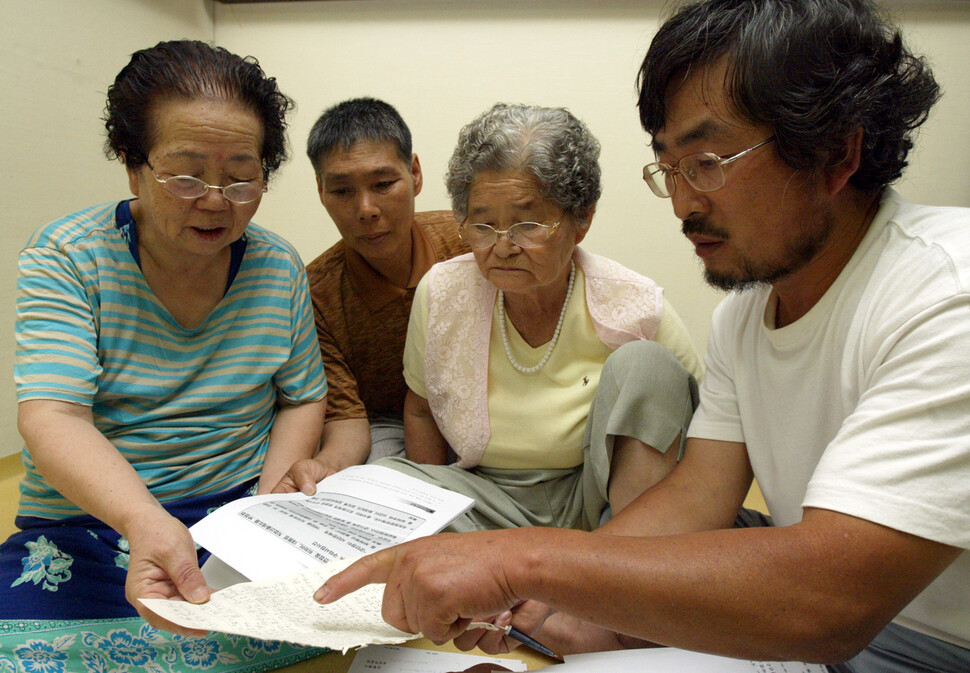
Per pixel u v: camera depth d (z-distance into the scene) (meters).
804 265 0.79
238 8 2.45
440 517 1.01
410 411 1.47
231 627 0.66
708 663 0.83
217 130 1.00
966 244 0.67
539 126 1.09
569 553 0.64
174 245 1.10
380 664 0.90
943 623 0.76
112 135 1.07
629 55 2.25
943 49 2.12
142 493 0.95
